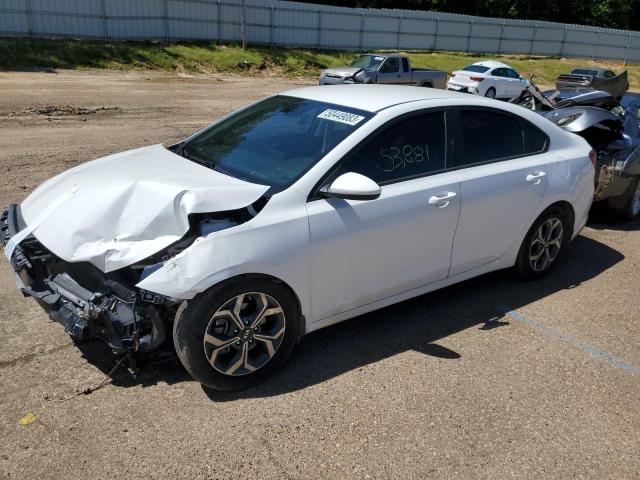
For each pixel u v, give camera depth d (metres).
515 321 4.29
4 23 24.58
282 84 24.33
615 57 46.09
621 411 3.32
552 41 43.59
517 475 2.79
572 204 4.81
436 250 3.94
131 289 3.06
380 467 2.78
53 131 10.65
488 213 4.15
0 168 7.79
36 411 3.02
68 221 3.12
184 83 21.72
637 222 7.03
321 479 2.69
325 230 3.32
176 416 3.04
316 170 3.40
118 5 27.00
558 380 3.57
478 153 4.17
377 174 3.61
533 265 4.86
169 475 2.65
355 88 4.43
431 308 4.42
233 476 2.67
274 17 32.34
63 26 25.92
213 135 4.29
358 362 3.64
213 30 30.48
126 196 3.16
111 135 10.55
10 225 3.44
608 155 6.41
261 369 3.31
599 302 4.69
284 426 3.02
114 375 3.35
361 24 35.59
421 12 37.56
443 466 2.81
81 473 2.63
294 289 3.29
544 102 7.17
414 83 21.00
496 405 3.29
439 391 3.39
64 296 3.08
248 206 3.33
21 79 18.50
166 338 3.37
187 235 3.10
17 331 3.75
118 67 23.83
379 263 3.64
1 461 2.68
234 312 3.12
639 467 2.90
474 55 40.72
